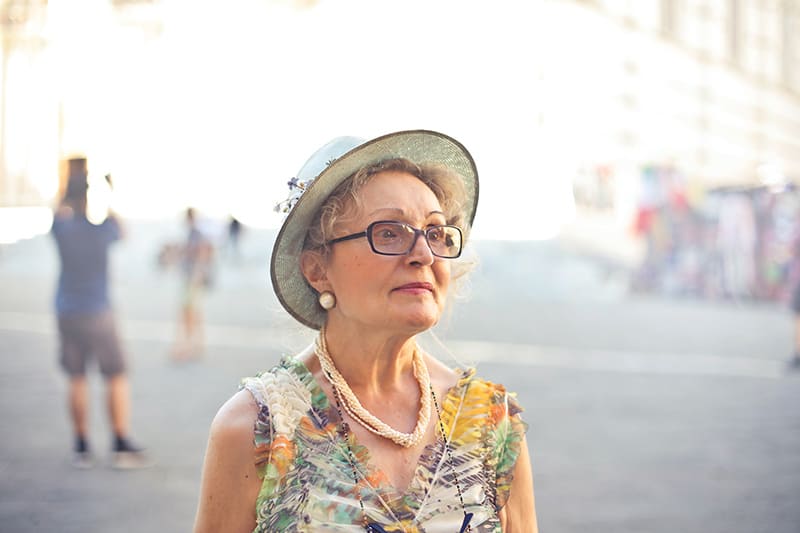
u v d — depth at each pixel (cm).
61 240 541
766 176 2106
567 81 1936
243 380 164
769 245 1770
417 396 170
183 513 442
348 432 158
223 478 155
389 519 151
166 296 1625
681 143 2078
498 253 1903
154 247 1886
